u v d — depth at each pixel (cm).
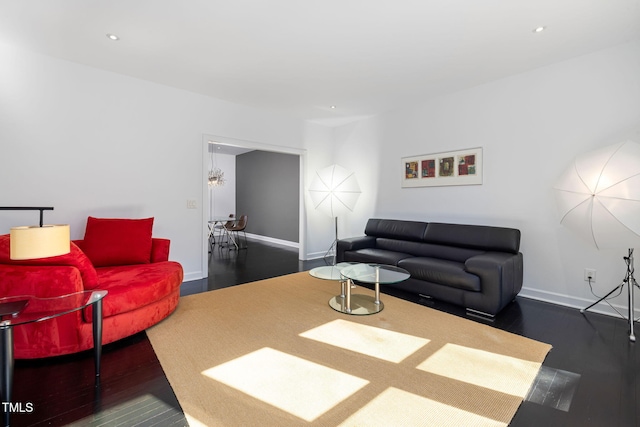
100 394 164
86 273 211
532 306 303
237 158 902
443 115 403
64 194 313
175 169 385
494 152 354
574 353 210
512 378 180
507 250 315
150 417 147
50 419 146
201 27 247
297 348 214
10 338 142
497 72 330
